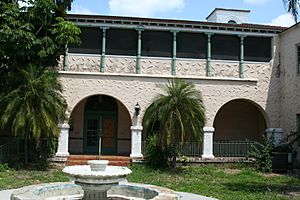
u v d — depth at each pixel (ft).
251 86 74.23
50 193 35.47
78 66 70.90
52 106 58.80
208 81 72.84
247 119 82.53
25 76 58.54
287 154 66.59
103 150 78.59
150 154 65.00
